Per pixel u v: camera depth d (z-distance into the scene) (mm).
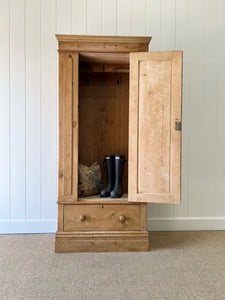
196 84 2662
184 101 2656
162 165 2053
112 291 1539
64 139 2105
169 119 2037
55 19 2566
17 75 2551
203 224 2672
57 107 2588
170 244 2273
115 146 2635
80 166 2330
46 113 2576
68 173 2109
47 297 1476
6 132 2551
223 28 2666
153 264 1883
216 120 2680
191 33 2648
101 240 2096
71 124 2107
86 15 2588
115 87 2623
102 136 2629
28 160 2572
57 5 2566
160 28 2633
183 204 2666
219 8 2662
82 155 2617
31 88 2562
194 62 2654
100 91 2617
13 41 2541
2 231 2555
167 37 2639
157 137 2057
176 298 1477
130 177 2094
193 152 2670
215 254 2064
